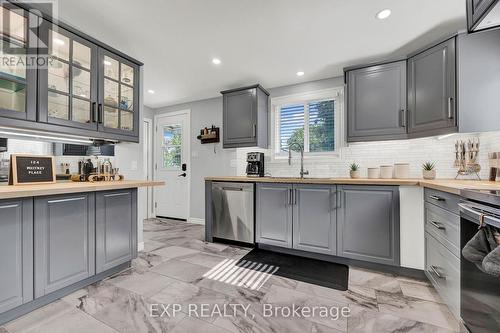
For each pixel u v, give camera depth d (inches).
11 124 58.0
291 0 66.3
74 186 60.9
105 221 72.8
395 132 92.7
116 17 73.4
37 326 52.7
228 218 113.5
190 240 120.0
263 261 92.4
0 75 56.9
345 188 87.2
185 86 134.4
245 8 69.6
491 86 70.5
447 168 94.8
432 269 68.6
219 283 73.9
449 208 57.8
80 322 54.2
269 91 136.7
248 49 93.7
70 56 70.3
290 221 97.5
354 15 72.7
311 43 89.2
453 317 56.2
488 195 39.7
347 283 74.2
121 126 88.0
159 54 97.7
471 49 72.2
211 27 79.1
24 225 54.2
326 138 125.0
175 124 171.0
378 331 51.7
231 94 130.9
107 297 64.9
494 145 79.6
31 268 55.5
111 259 74.7
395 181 78.8
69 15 72.1
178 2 66.7
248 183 109.1
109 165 89.5
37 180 68.1
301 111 131.8
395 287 71.4
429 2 66.7
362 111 98.3
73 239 64.2
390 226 80.1
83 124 73.8
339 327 53.0
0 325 52.7
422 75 85.0
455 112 74.3
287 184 98.3
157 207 178.2
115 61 84.9
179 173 168.9
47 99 65.0
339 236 87.9
